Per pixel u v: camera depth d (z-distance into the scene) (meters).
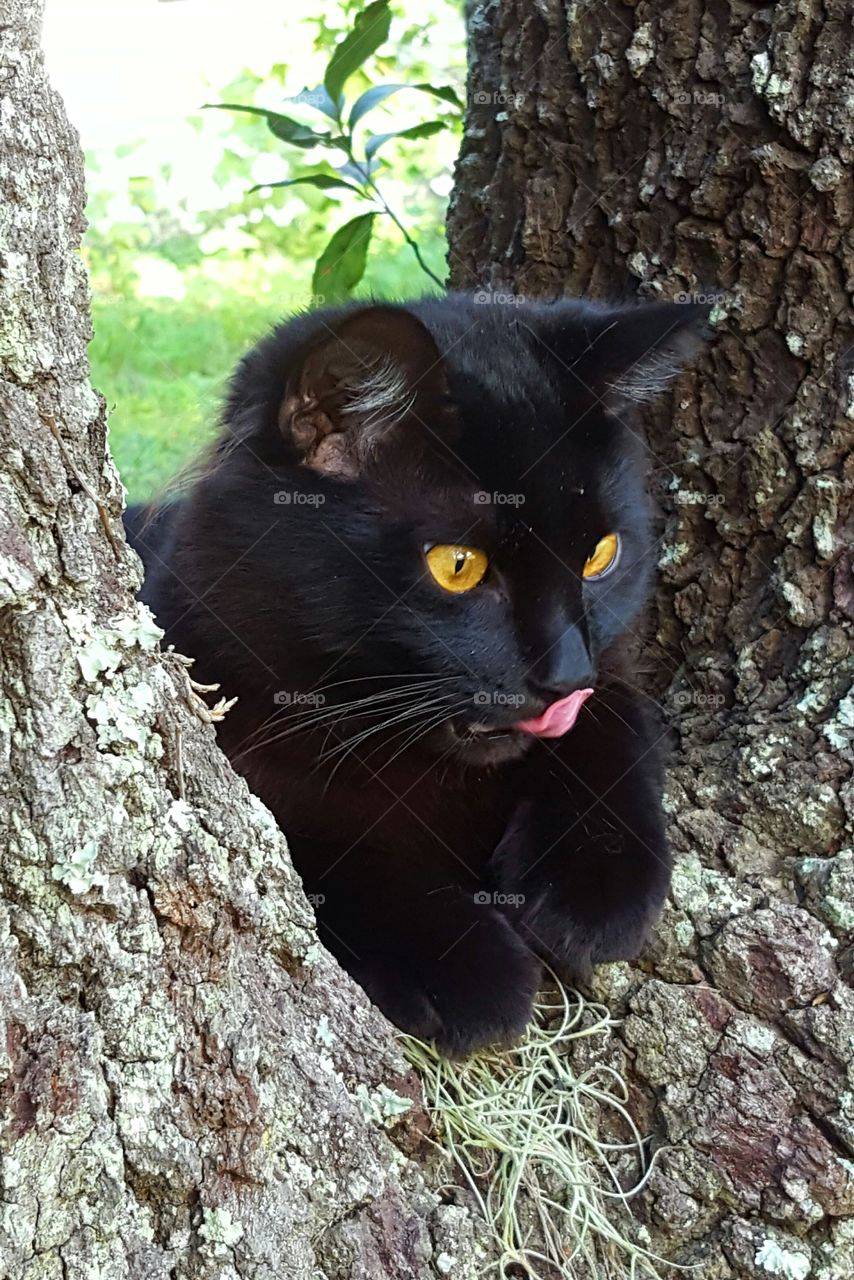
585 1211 0.46
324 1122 0.41
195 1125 0.39
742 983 0.48
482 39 0.59
